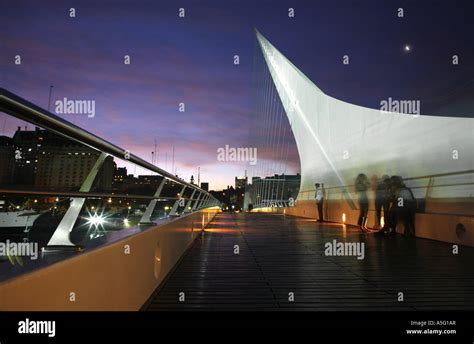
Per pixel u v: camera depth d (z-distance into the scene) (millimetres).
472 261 5984
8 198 1663
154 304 3400
